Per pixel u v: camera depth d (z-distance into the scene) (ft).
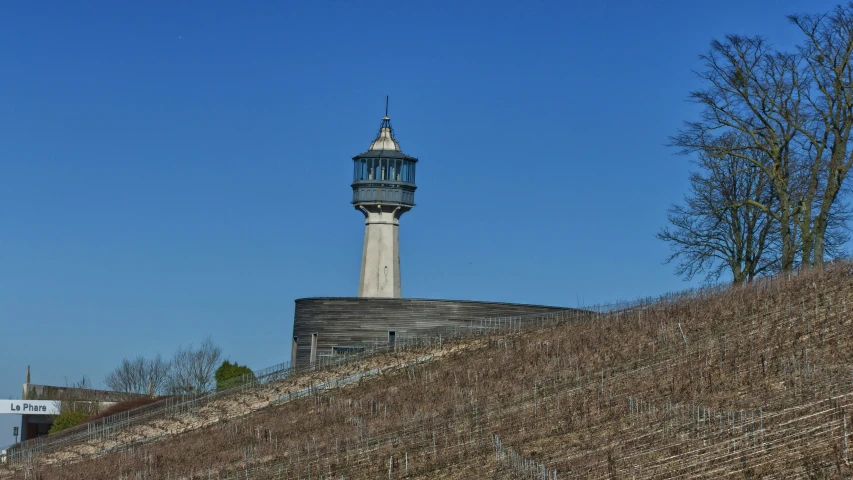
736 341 148.87
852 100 180.24
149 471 162.20
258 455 154.81
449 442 132.36
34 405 312.91
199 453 168.96
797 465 89.35
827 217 190.19
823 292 163.32
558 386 150.61
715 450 98.99
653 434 111.86
